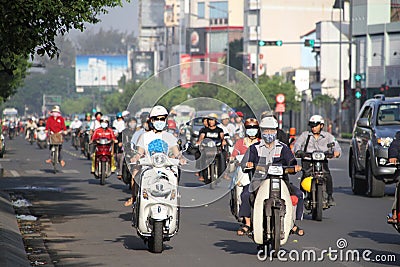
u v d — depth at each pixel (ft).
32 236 81.71
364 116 131.13
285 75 629.51
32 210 104.42
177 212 70.69
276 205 64.75
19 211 102.68
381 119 124.98
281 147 68.13
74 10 85.71
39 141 315.99
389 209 105.09
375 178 120.37
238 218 75.41
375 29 472.03
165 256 68.90
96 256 69.41
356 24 484.74
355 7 485.97
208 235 81.97
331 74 581.12
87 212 102.83
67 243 77.20
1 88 153.58
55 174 170.91
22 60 229.25
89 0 87.15
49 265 65.05
